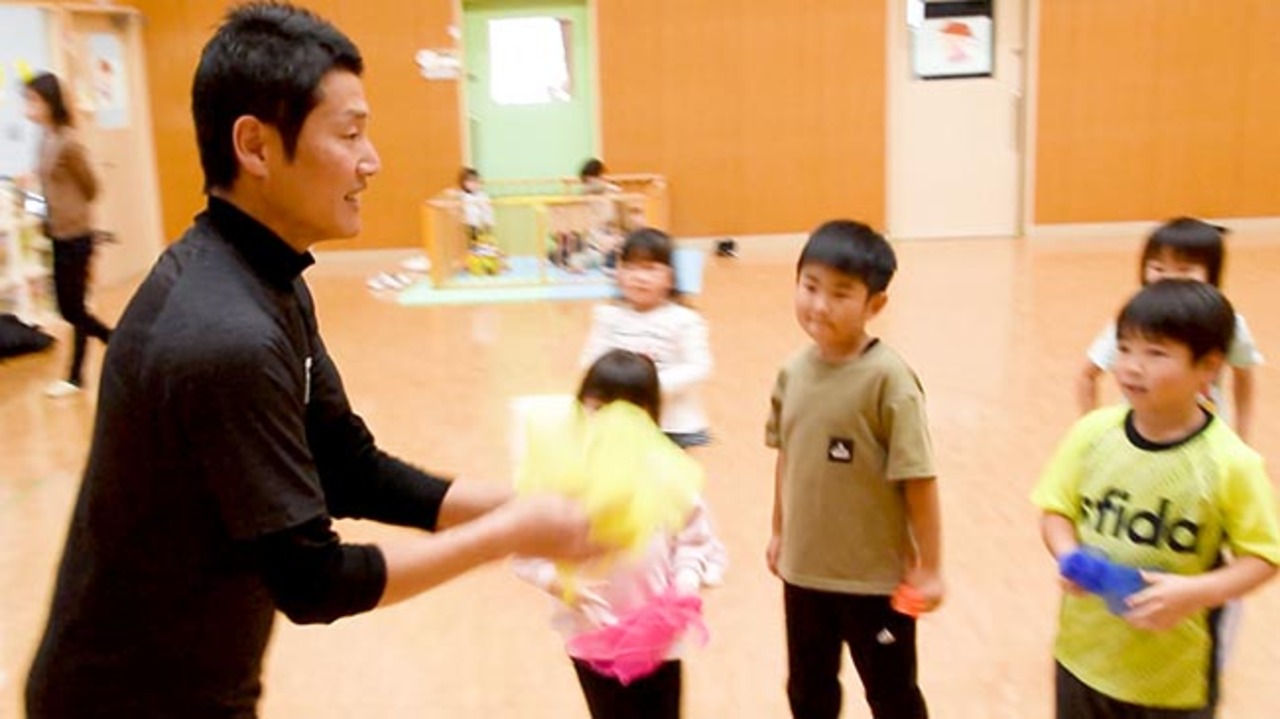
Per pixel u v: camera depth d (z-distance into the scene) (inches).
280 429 50.9
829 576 89.2
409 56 406.3
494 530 53.6
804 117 408.5
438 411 218.1
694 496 62.9
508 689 117.0
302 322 58.7
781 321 287.4
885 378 86.4
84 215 228.4
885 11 401.1
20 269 293.3
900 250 392.2
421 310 323.3
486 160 417.7
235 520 50.3
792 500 91.0
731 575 140.3
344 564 51.3
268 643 58.6
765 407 213.0
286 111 51.8
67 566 54.9
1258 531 71.6
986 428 196.4
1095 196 408.5
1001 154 408.8
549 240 376.2
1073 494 79.4
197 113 53.4
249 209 54.1
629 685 84.8
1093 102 402.6
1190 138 403.5
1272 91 399.9
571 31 408.8
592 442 59.8
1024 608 129.3
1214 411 88.0
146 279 53.4
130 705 54.4
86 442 204.4
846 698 111.3
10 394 239.8
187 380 49.6
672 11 404.5
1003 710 109.0
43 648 55.7
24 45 331.3
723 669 118.6
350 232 55.3
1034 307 293.3
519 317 308.3
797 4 402.3
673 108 409.7
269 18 53.0
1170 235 103.6
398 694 116.7
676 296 143.0
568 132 415.8
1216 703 77.7
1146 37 398.6
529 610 134.5
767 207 414.0
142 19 399.2
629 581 83.1
